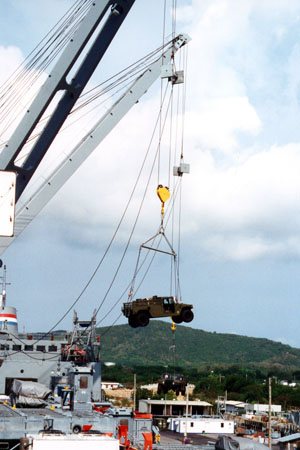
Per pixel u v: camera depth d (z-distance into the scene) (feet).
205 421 261.03
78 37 106.11
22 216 115.14
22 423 113.70
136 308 99.71
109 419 123.85
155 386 494.18
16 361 174.91
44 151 112.68
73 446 89.86
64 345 185.88
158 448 148.15
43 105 106.83
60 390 171.22
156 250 105.29
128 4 112.16
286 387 517.96
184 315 99.91
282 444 217.97
